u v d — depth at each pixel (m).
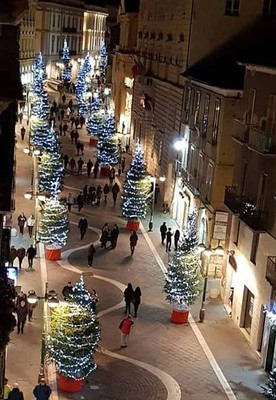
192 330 33.94
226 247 38.12
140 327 33.75
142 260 43.41
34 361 29.30
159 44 61.78
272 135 32.12
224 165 40.25
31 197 45.72
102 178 64.88
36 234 43.00
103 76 131.25
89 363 27.25
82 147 74.38
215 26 49.16
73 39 140.38
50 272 39.81
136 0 82.56
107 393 27.59
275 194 31.02
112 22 168.50
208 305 37.22
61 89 117.56
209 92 43.72
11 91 14.12
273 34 48.88
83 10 146.25
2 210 17.81
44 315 28.80
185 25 50.97
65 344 26.69
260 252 32.44
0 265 20.62
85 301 27.48
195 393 28.23
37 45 120.75
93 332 27.09
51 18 123.94
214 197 40.31
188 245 34.56
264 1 48.94
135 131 73.75
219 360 31.17
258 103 34.56
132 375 29.19
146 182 49.25
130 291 34.69
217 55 49.47
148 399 27.48
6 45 15.38
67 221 42.47
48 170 52.09
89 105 92.12
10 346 30.30
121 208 52.94
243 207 34.34
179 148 50.91
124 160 67.62
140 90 71.06
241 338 33.56
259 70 34.00
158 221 52.25
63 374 27.00
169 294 34.44
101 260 42.78
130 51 80.19
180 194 50.34
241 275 34.88
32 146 66.81
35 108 77.00
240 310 34.34
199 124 45.75
